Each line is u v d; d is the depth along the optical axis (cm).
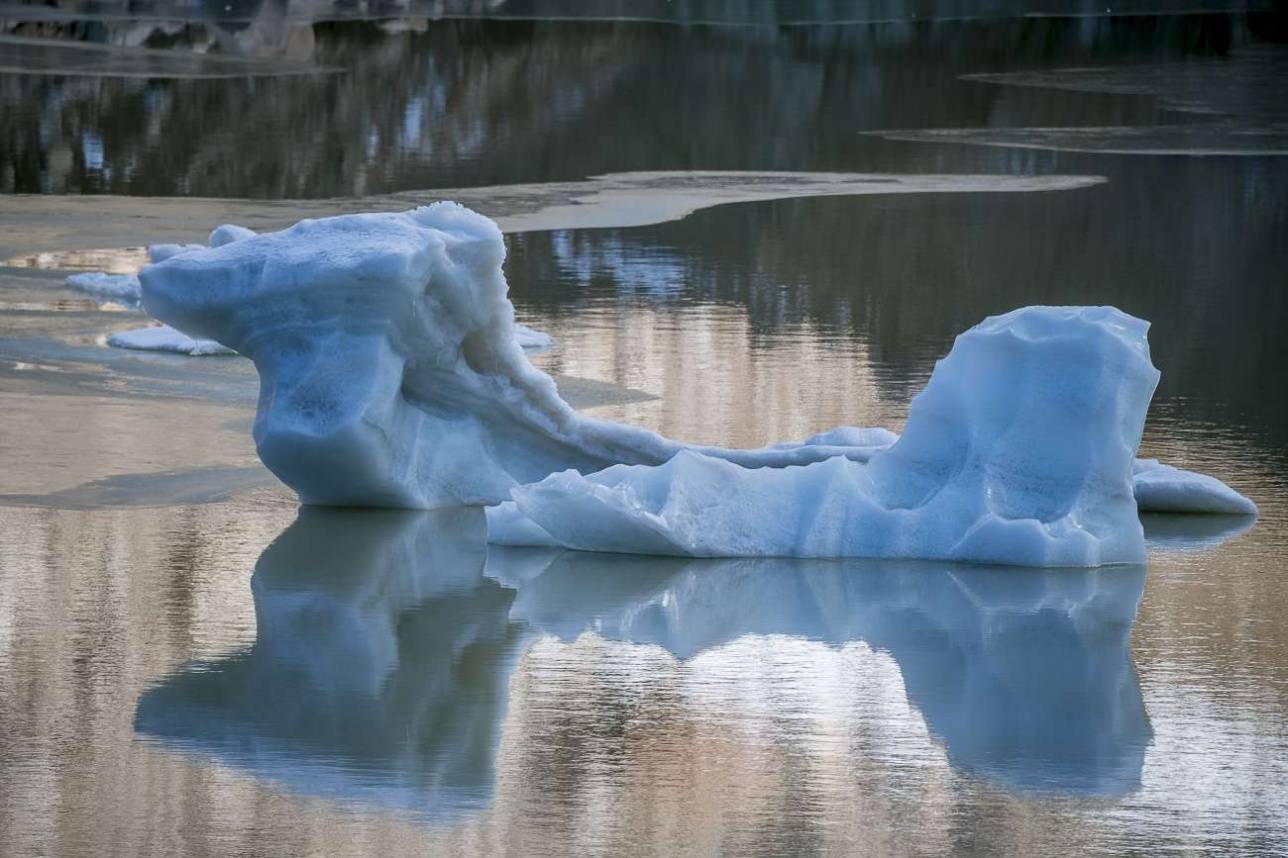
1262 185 9800
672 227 8038
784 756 2275
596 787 2161
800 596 3048
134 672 2556
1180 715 2453
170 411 4353
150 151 10125
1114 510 3300
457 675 2580
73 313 5644
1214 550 3406
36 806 2066
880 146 11462
